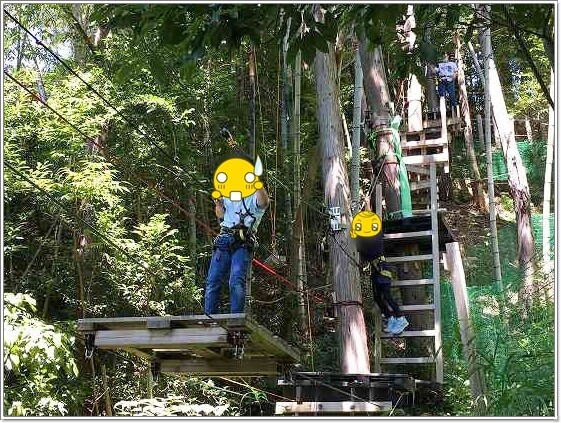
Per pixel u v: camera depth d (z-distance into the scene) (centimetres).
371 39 392
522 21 425
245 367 477
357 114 884
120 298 845
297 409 596
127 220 1002
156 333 404
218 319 386
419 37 468
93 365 796
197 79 934
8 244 817
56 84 886
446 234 752
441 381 646
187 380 812
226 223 455
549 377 480
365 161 1229
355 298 689
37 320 598
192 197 953
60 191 736
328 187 725
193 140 1016
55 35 994
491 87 1209
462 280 650
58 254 858
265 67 1125
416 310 702
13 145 739
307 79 1116
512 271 1185
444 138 971
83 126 782
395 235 711
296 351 474
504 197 1741
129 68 399
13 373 669
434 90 1292
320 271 1085
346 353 676
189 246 955
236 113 1051
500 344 633
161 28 344
